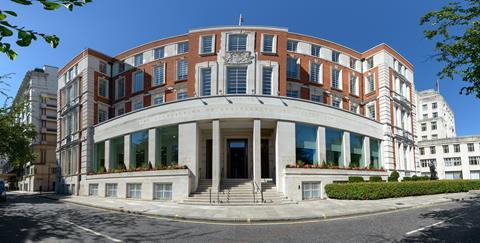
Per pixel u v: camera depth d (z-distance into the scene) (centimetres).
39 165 6172
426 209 1834
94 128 3569
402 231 1114
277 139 2473
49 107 6581
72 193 3750
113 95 3944
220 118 2442
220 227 1291
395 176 3130
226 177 2833
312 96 3494
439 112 9969
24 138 3497
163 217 1616
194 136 2469
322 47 3691
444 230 1119
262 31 3198
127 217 1631
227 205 2016
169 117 2600
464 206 1936
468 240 948
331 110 2830
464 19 1034
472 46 1018
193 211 1755
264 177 2842
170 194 2408
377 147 3481
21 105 2733
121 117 3094
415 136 4238
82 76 3831
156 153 2700
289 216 1524
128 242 980
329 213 1620
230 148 2911
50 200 3064
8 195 4447
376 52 3847
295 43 3575
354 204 2041
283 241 981
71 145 3912
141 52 3762
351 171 2797
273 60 3150
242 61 3069
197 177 2448
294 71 3450
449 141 7694
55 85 6775
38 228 1263
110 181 2978
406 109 4103
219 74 3059
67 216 1680
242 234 1116
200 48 3156
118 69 3972
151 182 2514
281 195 2300
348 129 2978
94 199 2809
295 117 2559
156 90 3544
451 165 7612
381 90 3694
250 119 2472
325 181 2544
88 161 3528
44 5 384
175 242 977
